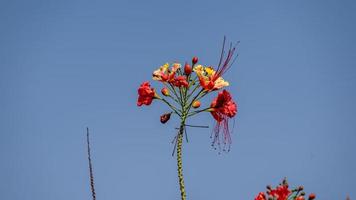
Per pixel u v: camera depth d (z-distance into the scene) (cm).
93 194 505
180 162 592
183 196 582
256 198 654
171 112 616
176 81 616
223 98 632
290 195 650
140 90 638
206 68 638
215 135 645
